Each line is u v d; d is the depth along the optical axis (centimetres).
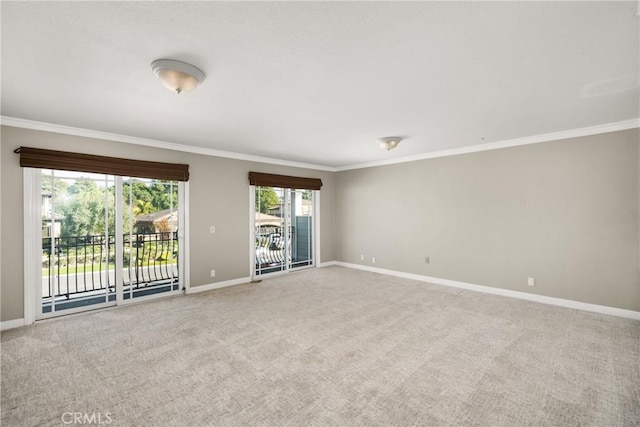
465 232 496
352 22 166
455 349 279
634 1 147
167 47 190
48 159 351
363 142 454
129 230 423
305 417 189
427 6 152
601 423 183
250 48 192
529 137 425
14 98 274
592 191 380
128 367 250
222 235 516
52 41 182
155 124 359
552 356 265
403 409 196
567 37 180
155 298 442
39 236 355
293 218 645
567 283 399
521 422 184
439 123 358
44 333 319
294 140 441
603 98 279
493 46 191
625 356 264
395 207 594
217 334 315
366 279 565
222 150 511
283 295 460
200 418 189
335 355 269
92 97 272
